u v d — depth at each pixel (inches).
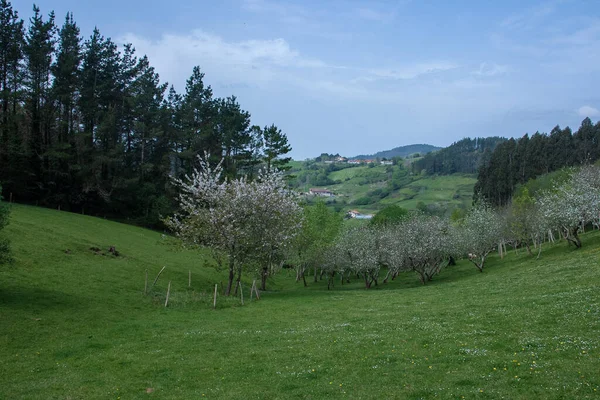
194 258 2704.2
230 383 705.0
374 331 971.9
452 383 599.5
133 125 4005.9
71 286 1457.9
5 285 1314.0
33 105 3378.4
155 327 1162.0
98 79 3814.0
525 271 1877.5
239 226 1815.9
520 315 958.4
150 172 4114.2
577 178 2596.0
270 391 648.4
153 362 844.6
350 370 706.2
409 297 1596.9
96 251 2039.9
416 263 2402.8
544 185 3745.1
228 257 1795.0
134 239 2807.6
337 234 3193.9
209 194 1899.6
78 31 3543.3
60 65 3351.4
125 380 751.7
